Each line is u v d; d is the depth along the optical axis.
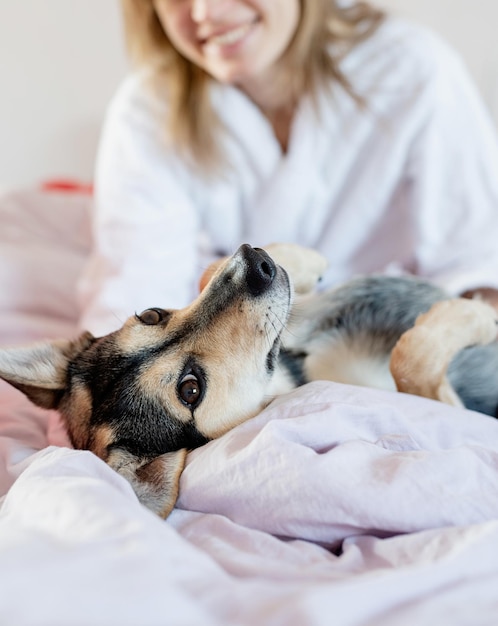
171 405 0.65
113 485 0.54
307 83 1.01
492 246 0.97
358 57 1.02
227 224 1.08
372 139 1.02
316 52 1.01
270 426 0.55
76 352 0.73
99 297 0.98
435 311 0.69
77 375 0.71
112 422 0.65
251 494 0.53
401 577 0.42
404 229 1.05
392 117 1.01
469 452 0.54
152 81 1.08
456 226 1.01
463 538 0.47
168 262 1.03
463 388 0.75
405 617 0.39
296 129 1.02
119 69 1.78
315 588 0.40
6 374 0.72
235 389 0.66
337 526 0.51
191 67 1.04
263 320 0.66
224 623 0.37
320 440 0.55
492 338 0.70
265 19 0.94
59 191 1.50
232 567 0.48
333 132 1.02
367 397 0.60
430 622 0.39
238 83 1.05
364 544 0.51
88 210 1.33
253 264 0.67
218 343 0.66
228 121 1.03
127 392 0.66
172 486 0.58
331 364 0.76
